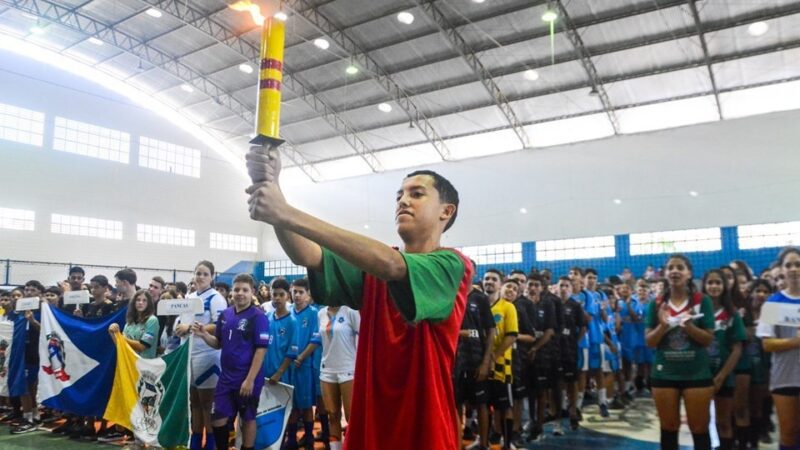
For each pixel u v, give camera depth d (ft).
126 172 67.00
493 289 19.38
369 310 4.44
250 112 67.77
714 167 52.26
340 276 4.46
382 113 61.67
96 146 64.69
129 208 66.74
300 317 19.63
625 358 29.91
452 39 49.21
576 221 58.23
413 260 3.85
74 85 63.41
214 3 49.57
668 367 12.57
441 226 4.71
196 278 18.58
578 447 18.95
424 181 4.66
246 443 15.43
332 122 65.16
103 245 64.13
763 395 17.15
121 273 22.34
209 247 74.59
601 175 57.52
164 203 70.28
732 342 14.67
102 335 20.21
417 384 4.09
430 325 4.16
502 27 47.34
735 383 16.76
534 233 60.49
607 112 54.39
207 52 58.03
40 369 20.95
